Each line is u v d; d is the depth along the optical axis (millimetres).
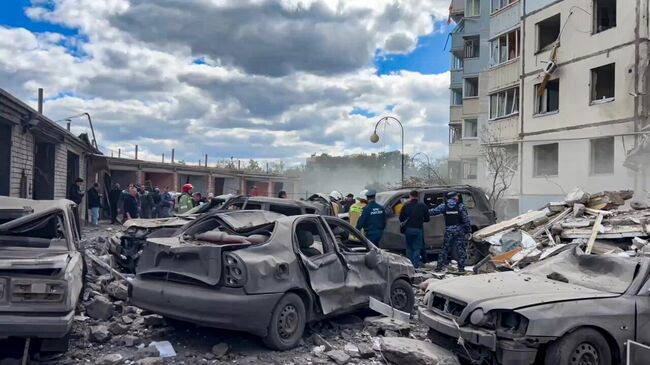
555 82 25062
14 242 6039
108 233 16062
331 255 6957
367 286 7387
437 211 12352
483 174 31344
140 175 30297
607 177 21344
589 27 22516
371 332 7020
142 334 6543
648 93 20172
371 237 11344
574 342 5090
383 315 7488
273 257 6121
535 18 25766
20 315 4914
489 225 13977
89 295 7699
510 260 11062
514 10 27766
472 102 37500
